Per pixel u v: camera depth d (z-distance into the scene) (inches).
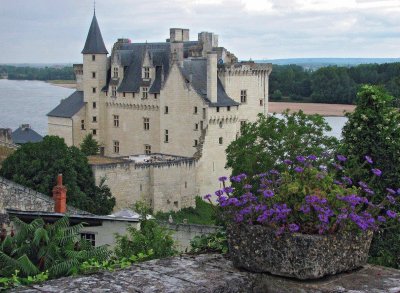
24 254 965.2
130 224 1311.5
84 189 3821.4
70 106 5629.9
